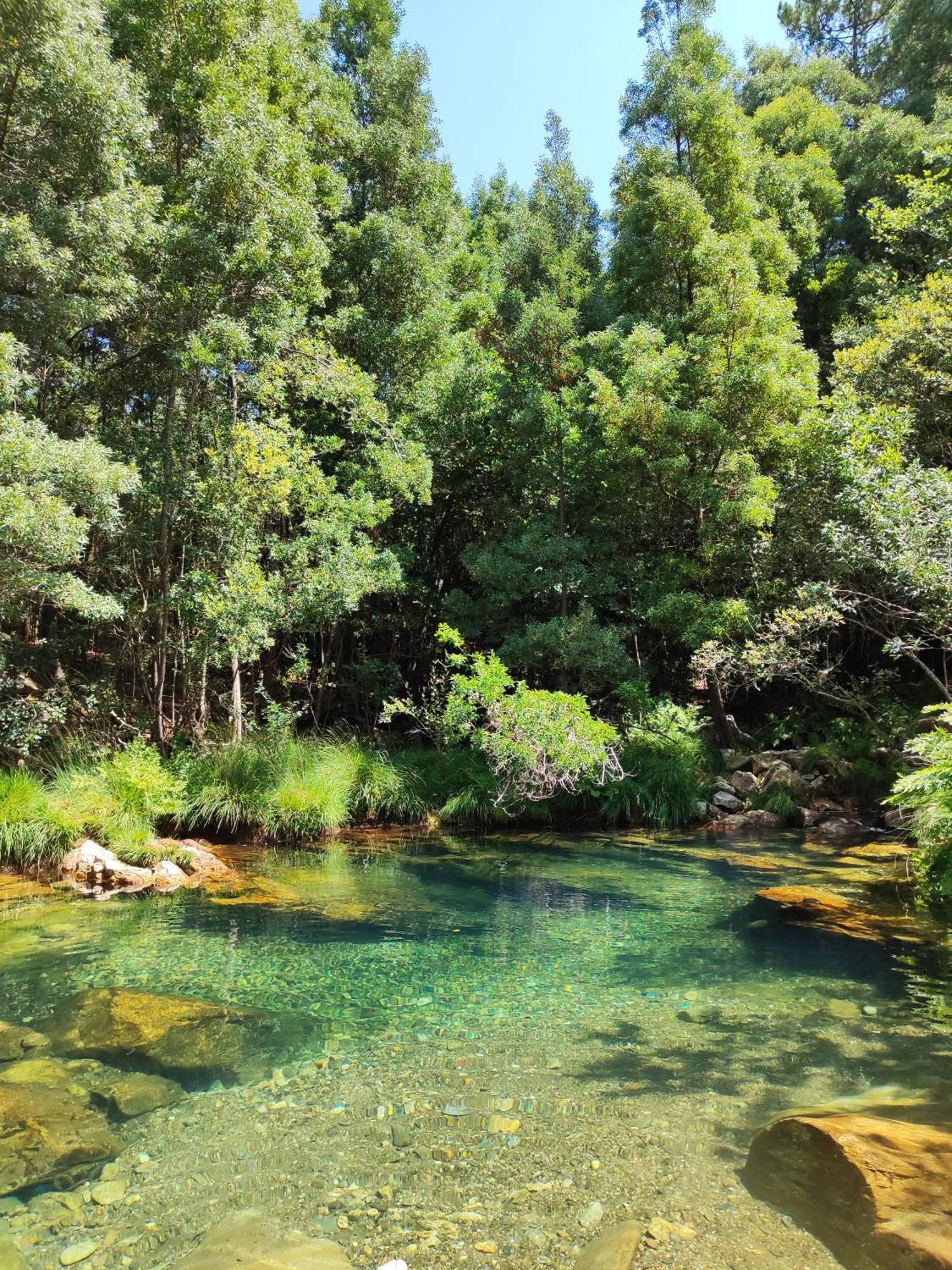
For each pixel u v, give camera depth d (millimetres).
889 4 27750
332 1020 4664
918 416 12773
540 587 14703
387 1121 3490
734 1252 2572
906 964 5586
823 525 12297
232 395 12234
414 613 17266
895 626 11586
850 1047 4203
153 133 12352
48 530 8055
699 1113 3527
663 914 7012
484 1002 4961
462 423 16250
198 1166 3148
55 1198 2941
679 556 15141
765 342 13969
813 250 18844
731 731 15148
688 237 15789
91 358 12734
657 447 14367
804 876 8375
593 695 14617
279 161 11250
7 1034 4352
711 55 17656
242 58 12477
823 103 24281
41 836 8312
